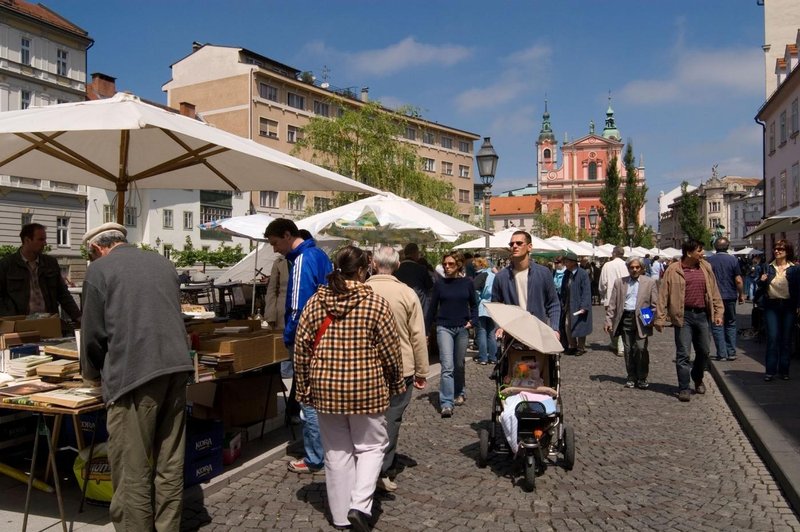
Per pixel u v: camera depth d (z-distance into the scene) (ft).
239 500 16.35
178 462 13.65
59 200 133.59
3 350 16.15
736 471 18.79
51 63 136.15
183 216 159.53
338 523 14.40
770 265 30.83
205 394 20.49
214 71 167.43
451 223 39.65
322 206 116.37
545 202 327.88
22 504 15.56
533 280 21.34
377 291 17.49
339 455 14.44
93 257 14.16
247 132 162.91
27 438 17.15
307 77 186.80
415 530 14.75
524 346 19.43
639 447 21.30
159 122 14.85
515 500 16.60
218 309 54.34
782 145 108.99
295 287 17.62
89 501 15.48
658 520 15.24
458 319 26.30
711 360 37.19
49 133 19.20
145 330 13.01
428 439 22.45
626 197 217.15
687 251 28.86
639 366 31.24
